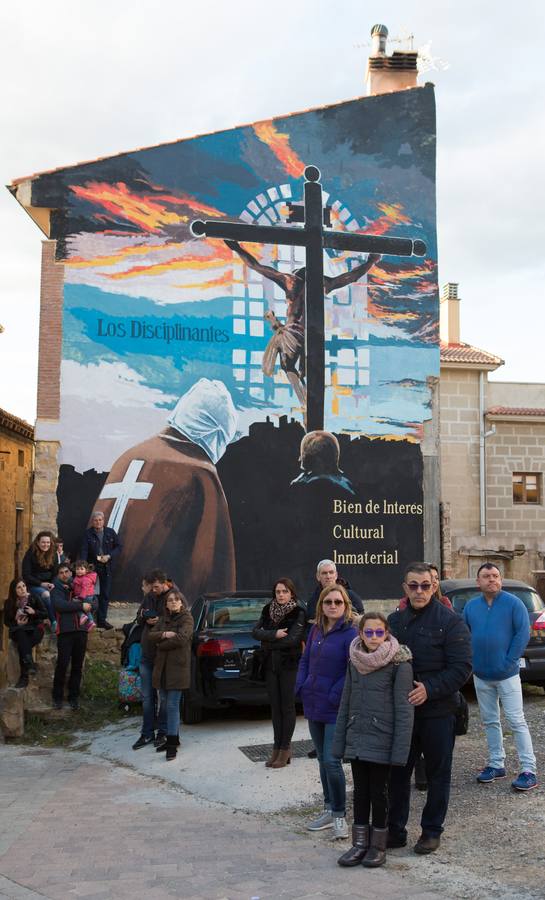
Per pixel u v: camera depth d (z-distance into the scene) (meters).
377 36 17.86
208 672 10.38
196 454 15.01
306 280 16.00
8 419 20.17
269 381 15.59
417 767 7.74
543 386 26.94
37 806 7.82
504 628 7.69
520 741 7.59
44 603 12.32
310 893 5.32
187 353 15.19
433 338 16.64
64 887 5.53
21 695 11.14
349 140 16.59
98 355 14.74
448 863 5.89
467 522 25.56
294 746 9.42
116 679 13.08
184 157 15.57
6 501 20.91
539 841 6.22
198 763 9.09
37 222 15.25
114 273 14.99
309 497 15.55
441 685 5.98
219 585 14.85
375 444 16.05
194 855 6.22
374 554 15.80
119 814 7.51
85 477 14.44
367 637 5.99
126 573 14.39
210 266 15.48
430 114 17.09
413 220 16.80
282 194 16.06
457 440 25.78
